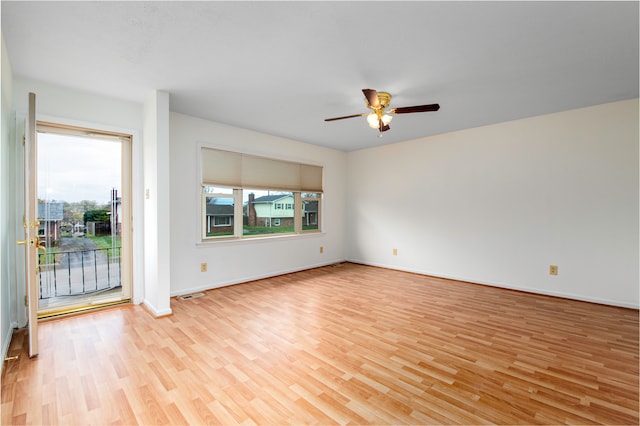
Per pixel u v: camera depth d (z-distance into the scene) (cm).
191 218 395
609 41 217
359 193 608
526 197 408
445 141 484
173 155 377
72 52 233
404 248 538
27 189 227
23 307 282
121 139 346
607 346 250
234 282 441
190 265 395
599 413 169
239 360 226
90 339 259
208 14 188
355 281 466
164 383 196
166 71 266
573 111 371
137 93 315
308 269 552
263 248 480
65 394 184
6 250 249
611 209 351
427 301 368
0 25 187
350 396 184
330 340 260
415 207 523
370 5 179
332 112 375
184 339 260
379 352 239
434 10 184
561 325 294
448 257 483
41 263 313
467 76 274
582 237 370
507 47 226
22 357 228
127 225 352
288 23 197
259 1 175
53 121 293
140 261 348
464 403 177
